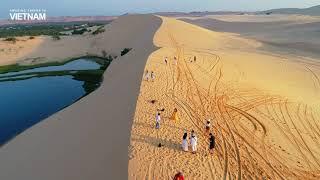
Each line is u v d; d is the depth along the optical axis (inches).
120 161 787.4
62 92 1829.5
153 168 748.6
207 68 1673.2
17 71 2346.2
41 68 2437.3
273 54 2544.3
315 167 844.6
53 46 3056.1
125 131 923.4
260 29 5103.3
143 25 3503.9
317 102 1421.0
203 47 2556.6
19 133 1266.0
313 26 4569.4
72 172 823.7
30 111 1539.1
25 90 1877.5
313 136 1037.8
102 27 3919.8
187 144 829.2
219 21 7032.5
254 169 793.6
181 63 1696.6
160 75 1429.6
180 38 2810.0
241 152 863.1
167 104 1108.5
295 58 2402.8
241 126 1023.0
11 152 1023.0
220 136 935.7
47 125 1184.8
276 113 1186.6
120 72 1782.7
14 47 2874.0
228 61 1916.8
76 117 1174.3
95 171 793.6
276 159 855.1
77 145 946.7
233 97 1284.4
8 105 1620.3
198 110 1098.7
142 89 1233.4
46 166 887.1
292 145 952.3
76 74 2212.1
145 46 2399.1
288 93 1482.5
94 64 2554.1
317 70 2031.3
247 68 1844.2
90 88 1891.0
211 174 750.5
